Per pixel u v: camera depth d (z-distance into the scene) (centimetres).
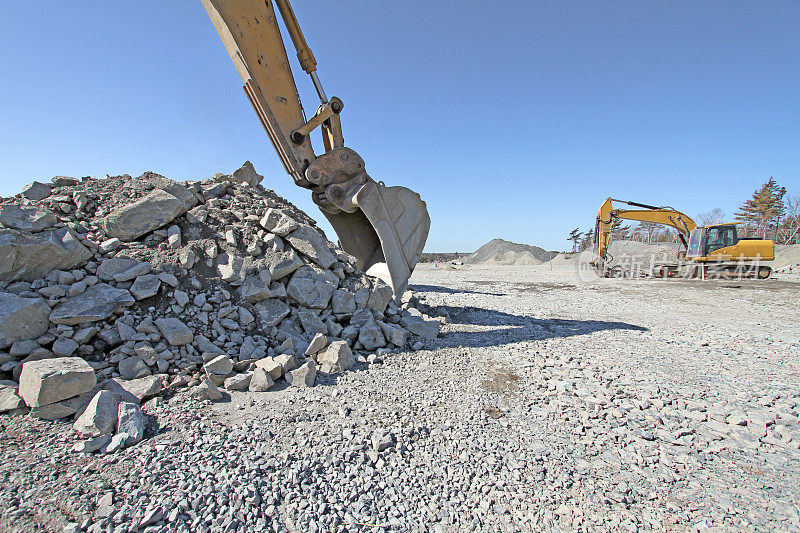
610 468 266
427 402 357
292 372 380
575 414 341
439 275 1992
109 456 242
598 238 1809
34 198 466
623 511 226
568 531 211
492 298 1033
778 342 590
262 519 203
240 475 234
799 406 361
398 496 231
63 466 230
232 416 309
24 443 246
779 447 294
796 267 1920
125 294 392
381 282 605
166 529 191
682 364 479
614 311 871
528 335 608
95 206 481
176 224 493
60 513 195
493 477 253
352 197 571
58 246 387
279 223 526
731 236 1620
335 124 593
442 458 271
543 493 240
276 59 538
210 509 204
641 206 1748
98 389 309
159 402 314
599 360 486
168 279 424
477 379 416
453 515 219
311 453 263
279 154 582
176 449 256
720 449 289
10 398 277
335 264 563
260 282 466
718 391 394
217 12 493
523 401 367
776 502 234
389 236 592
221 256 481
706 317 804
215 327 418
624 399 371
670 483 252
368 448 276
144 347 362
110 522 191
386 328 513
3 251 360
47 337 340
